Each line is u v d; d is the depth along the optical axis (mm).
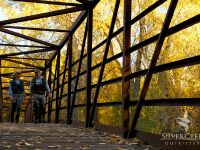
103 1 17250
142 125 13844
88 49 7984
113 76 20172
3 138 4820
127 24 5301
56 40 23781
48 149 3793
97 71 20562
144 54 17156
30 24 21391
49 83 16531
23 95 10852
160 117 13023
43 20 21172
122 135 5125
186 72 13930
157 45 4043
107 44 6418
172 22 15094
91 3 8070
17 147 3904
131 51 5086
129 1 5344
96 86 7211
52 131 6219
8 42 25781
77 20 9516
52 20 21172
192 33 14625
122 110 5199
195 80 13750
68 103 10266
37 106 10789
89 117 7680
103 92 19828
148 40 4453
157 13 16516
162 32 3945
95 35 19859
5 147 3889
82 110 20281
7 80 28016
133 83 16156
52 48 13547
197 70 13688
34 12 19500
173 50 15219
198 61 3201
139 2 17312
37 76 10812
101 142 4590
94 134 5738
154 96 14547
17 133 5582
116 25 18594
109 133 5906
